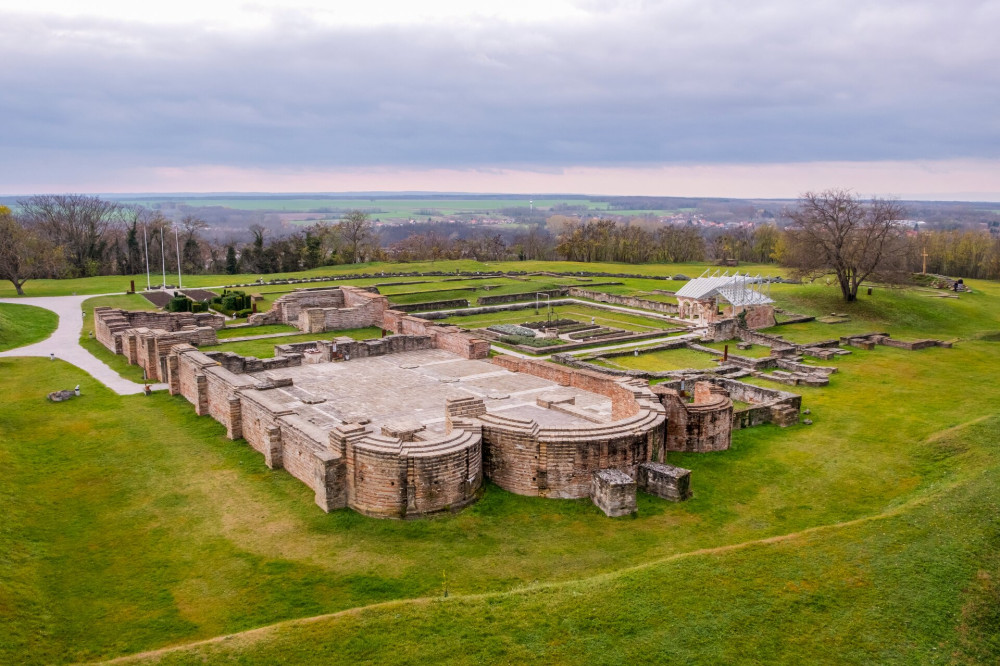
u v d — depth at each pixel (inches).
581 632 901.8
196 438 1620.3
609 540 1186.6
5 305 3361.2
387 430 1402.6
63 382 2042.3
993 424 1686.8
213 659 837.2
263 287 4249.5
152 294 3902.6
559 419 1721.2
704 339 3058.6
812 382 2273.6
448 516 1242.6
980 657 909.8
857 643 908.6
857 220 3806.6
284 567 1079.6
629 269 5851.4
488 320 3563.0
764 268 6461.6
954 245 6752.0
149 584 1037.8
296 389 2036.2
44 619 946.1
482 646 871.7
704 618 937.5
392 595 1010.1
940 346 2967.5
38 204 6978.4
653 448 1417.3
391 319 3080.7
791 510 1331.2
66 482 1374.3
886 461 1583.4
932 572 1045.2
